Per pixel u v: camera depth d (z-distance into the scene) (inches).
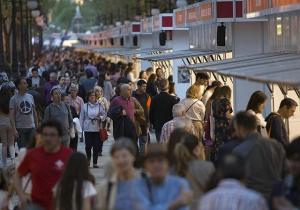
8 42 3673.7
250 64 1251.8
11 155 1550.2
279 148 854.5
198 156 847.1
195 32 2338.8
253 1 1493.6
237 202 645.9
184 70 2484.0
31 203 844.6
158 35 3041.3
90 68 2928.2
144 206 727.1
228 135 1254.3
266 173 849.5
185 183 737.0
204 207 652.7
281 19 1550.2
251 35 1756.9
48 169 848.9
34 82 2439.7
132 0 5354.3
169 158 836.0
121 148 741.9
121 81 2433.6
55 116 1435.8
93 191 799.7
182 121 1121.4
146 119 1696.6
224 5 1722.4
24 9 4783.5
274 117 1112.2
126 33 4023.1
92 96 1624.0
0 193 914.1
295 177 724.7
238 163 660.7
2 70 2748.5
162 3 3971.5
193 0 3016.7
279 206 718.5
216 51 1930.4
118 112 1529.3
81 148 1962.4
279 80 900.0
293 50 1469.0
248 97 1737.2
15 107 1526.8
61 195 795.4
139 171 850.8
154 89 2081.7
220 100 1259.8
